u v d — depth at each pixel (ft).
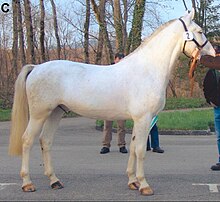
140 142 22.77
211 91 29.04
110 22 88.02
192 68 23.62
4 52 117.80
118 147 40.34
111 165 31.45
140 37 78.48
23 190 23.67
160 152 37.11
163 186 24.76
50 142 24.64
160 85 22.91
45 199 22.16
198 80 108.68
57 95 23.35
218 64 23.34
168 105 99.81
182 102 105.19
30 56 87.04
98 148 40.50
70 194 23.09
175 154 36.42
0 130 57.93
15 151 24.09
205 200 21.85
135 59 23.43
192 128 53.16
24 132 23.93
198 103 104.22
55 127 24.81
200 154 36.42
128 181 25.23
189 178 26.86
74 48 123.65
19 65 101.45
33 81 23.49
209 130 52.75
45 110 23.50
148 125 22.79
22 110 24.00
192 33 23.15
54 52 126.41
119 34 82.02
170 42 23.25
